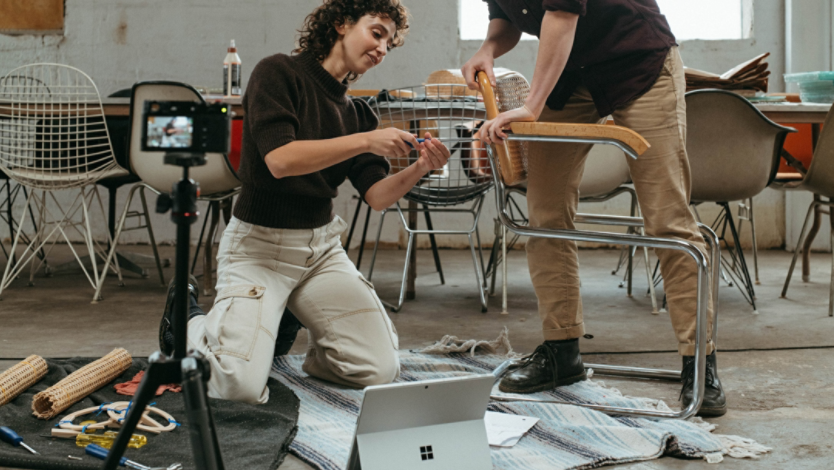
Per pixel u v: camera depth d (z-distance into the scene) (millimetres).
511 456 1349
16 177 2953
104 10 4980
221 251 1786
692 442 1407
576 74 1740
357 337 1770
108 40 5000
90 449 1280
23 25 4992
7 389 1558
